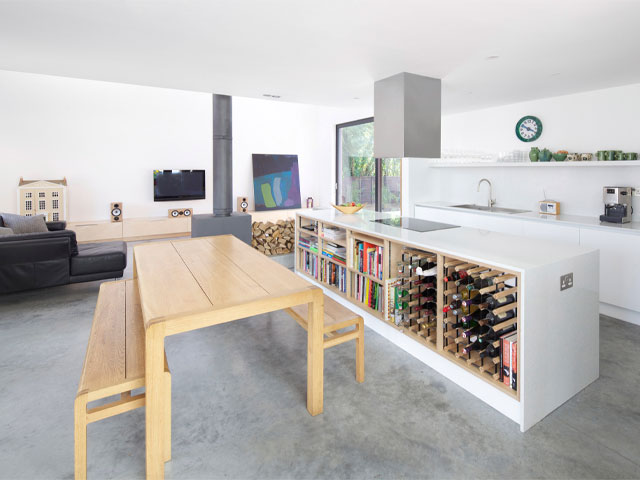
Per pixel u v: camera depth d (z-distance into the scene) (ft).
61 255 13.42
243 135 28.09
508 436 6.48
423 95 11.35
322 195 27.81
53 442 6.38
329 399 7.55
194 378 8.36
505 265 6.67
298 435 6.52
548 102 14.42
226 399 7.57
